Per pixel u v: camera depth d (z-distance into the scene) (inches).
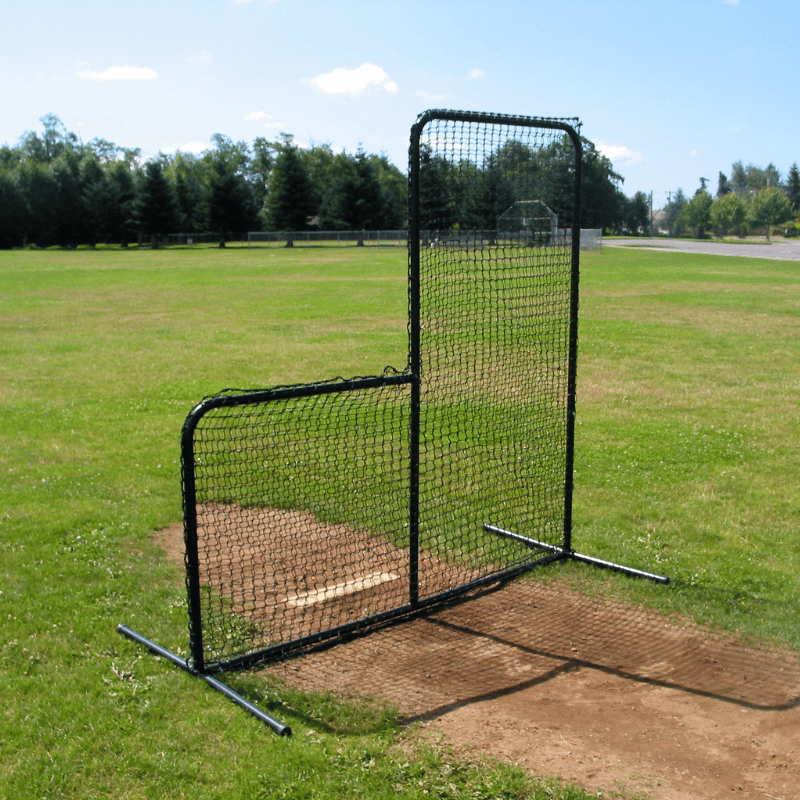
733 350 655.8
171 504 299.6
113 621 207.2
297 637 198.1
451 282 249.1
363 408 429.4
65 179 3449.8
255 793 139.3
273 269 1777.8
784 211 4640.8
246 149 4874.5
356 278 1471.5
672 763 148.3
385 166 3956.7
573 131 231.8
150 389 506.6
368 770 145.3
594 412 443.2
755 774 145.3
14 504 300.2
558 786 140.3
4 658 186.5
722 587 231.3
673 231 5275.6
